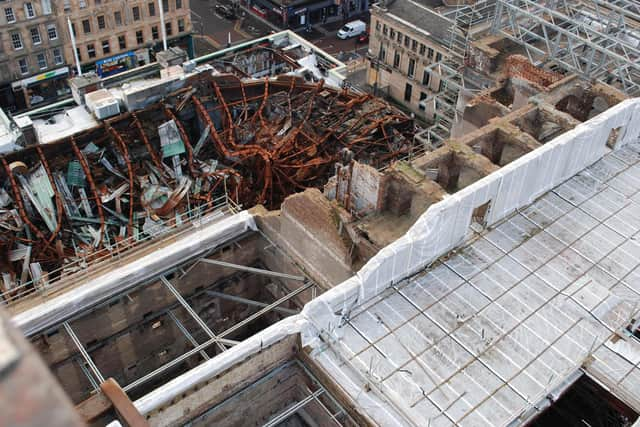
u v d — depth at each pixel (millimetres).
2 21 58906
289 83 44094
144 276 26234
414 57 65625
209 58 49281
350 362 19656
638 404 18516
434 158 25219
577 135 25422
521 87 34219
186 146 38406
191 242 26984
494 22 38469
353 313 21156
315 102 44188
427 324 20766
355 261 24188
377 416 18250
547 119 29578
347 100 45250
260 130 41000
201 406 19688
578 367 19500
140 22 68062
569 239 24094
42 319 23922
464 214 22516
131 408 16656
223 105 40688
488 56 37125
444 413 18078
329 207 24688
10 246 32594
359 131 42312
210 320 30422
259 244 29609
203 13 86938
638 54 34062
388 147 41562
